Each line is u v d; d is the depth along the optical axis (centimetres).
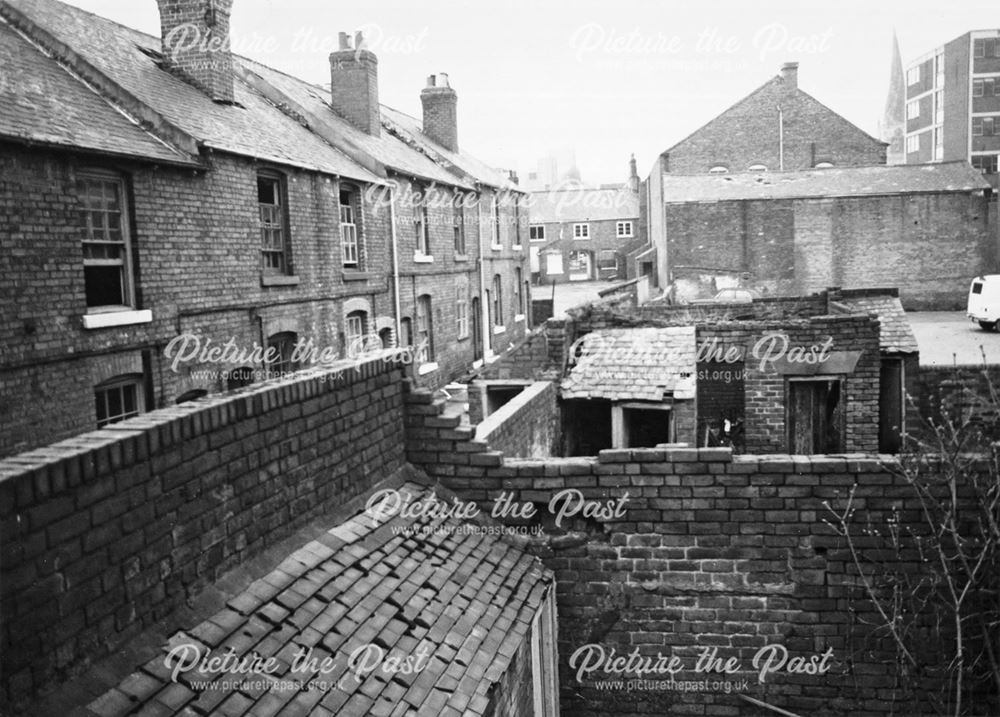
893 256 4197
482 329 3077
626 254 6056
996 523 600
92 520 346
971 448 756
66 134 1108
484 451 678
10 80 1180
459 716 451
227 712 368
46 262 1066
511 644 545
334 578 502
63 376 1091
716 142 5259
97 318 1138
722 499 647
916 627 623
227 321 1460
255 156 1506
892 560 626
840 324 1293
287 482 507
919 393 1462
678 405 1208
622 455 657
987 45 6675
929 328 3484
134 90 1402
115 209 1223
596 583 670
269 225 1631
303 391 527
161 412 420
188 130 1377
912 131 7944
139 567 374
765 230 4228
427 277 2514
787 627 645
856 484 628
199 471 421
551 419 1195
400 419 679
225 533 443
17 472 311
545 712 650
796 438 1348
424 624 512
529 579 635
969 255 4169
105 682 342
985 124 6744
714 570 652
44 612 319
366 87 2495
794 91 5156
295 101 2189
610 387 1249
